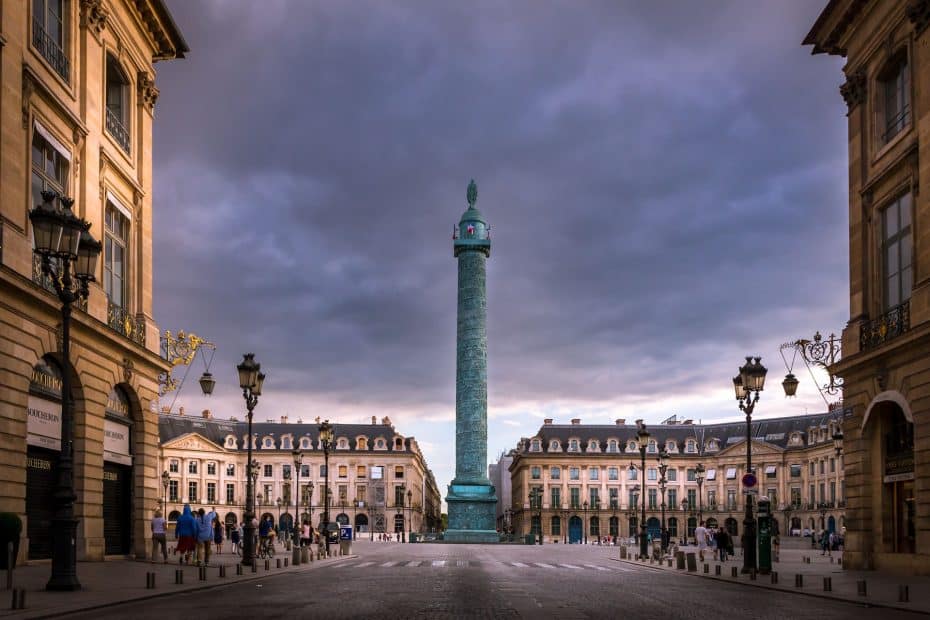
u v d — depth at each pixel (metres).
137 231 34.28
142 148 35.09
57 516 18.81
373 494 137.25
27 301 24.12
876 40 32.19
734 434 132.25
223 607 16.69
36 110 25.92
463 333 91.56
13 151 24.22
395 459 139.88
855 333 32.72
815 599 20.31
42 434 25.84
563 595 20.42
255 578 25.52
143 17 34.81
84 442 28.19
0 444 22.83
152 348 34.44
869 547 31.86
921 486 27.59
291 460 138.88
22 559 23.92
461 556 47.41
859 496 32.19
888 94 32.50
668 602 18.91
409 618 14.94
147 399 33.91
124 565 28.45
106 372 29.92
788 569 34.28
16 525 22.08
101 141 30.75
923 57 28.41
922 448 27.55
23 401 24.05
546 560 43.00
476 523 89.88
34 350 24.64
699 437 134.88
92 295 28.98
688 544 89.56
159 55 37.03
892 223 31.58
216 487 133.50
